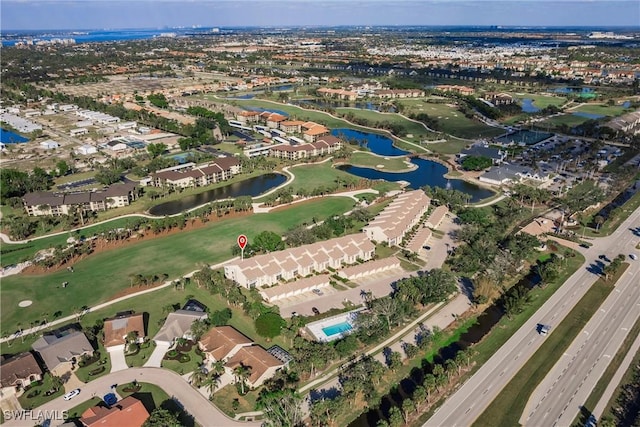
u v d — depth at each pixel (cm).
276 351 12812
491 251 17338
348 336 12900
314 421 10544
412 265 17625
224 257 17850
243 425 10525
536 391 11444
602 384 11669
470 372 12106
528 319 14312
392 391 11581
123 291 15612
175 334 13288
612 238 19738
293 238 18162
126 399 10800
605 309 14775
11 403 11062
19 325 13812
